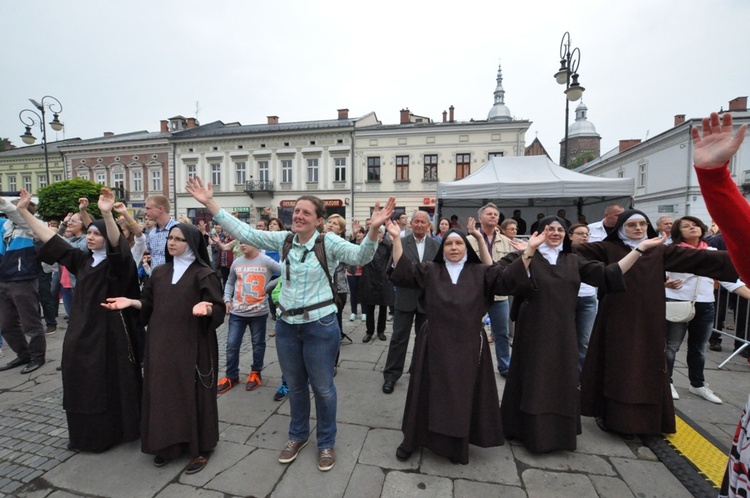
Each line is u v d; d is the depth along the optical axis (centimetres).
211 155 2578
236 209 2564
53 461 250
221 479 231
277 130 2441
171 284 252
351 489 222
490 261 330
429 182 2283
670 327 334
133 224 365
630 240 296
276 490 221
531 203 1170
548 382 253
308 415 261
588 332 369
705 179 115
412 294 357
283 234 262
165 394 235
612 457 255
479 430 243
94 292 257
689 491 219
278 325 249
